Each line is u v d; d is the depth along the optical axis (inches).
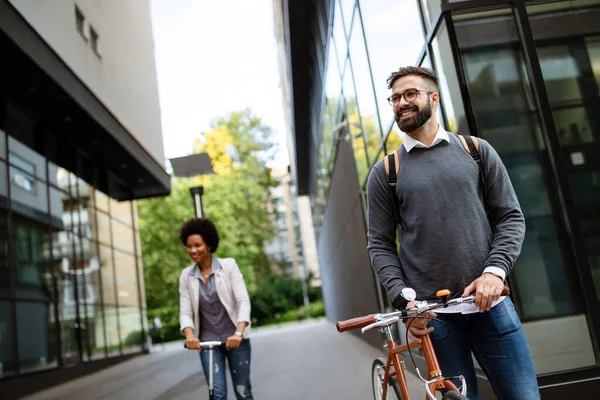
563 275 197.2
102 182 805.2
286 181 2851.9
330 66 499.5
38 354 548.7
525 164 202.1
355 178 450.0
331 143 598.2
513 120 202.4
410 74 104.7
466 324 103.5
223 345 161.8
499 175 102.3
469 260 98.3
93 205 766.5
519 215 100.4
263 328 1819.6
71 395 445.4
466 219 99.4
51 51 504.4
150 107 855.7
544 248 199.2
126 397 372.8
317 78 601.3
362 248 454.3
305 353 525.3
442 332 101.6
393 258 106.0
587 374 187.3
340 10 402.0
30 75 494.0
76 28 573.9
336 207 646.5
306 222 2886.3
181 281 167.3
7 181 528.4
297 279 2114.9
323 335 772.0
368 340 524.1
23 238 549.6
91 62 610.5
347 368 374.0
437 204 100.1
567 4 209.2
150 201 1582.2
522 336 99.7
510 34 207.0
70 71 545.6
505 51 205.8
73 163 697.6
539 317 195.3
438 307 91.2
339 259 702.5
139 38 831.7
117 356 800.3
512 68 205.0
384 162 108.2
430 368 93.9
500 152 201.6
